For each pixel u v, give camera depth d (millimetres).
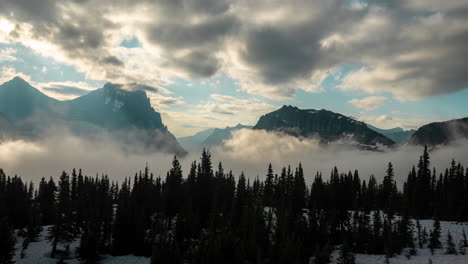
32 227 79062
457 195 98375
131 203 76375
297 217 77375
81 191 112562
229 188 103250
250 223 68188
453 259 55469
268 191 113000
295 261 58094
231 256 57344
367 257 63219
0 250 54375
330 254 63812
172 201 92312
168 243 59812
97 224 72562
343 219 82250
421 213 98812
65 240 68938
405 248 65688
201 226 85000
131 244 69688
